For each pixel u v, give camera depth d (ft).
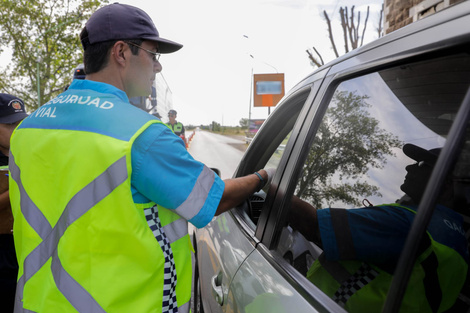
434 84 2.66
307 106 4.49
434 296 2.70
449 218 2.57
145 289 3.47
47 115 3.88
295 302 3.30
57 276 3.44
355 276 3.16
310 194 4.03
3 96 7.64
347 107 3.72
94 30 3.98
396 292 2.31
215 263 5.90
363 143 3.46
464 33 2.38
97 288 3.35
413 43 2.85
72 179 3.43
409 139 2.95
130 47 4.04
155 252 3.49
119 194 3.34
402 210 2.95
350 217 3.43
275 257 4.10
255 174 4.62
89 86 3.97
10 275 7.65
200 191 3.68
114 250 3.41
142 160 3.45
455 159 2.22
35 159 3.68
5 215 7.45
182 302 3.84
